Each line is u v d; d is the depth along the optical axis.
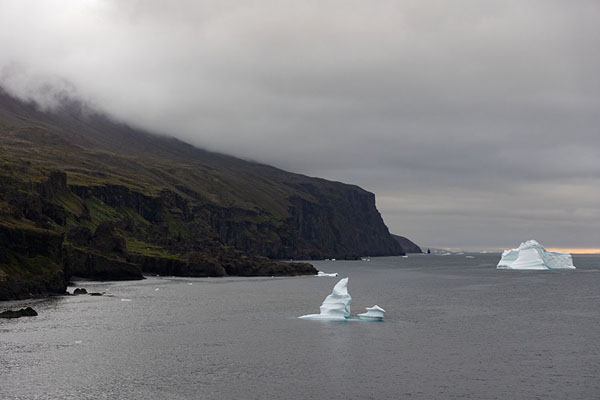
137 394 65.25
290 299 162.88
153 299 156.25
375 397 65.31
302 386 68.94
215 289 197.00
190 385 68.88
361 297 178.25
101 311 125.56
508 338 98.94
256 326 109.62
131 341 92.88
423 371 75.88
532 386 69.44
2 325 102.75
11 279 141.00
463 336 100.50
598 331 107.06
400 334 101.81
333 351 87.06
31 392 65.25
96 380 70.19
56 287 155.62
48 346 87.06
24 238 155.12
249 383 70.00
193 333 101.19
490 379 72.31
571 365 79.31
